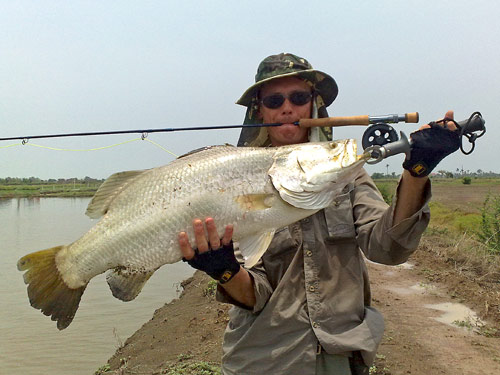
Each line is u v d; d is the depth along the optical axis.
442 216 7.78
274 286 1.22
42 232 8.71
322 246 1.17
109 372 2.50
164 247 1.14
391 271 4.22
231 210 1.15
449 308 3.11
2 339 3.14
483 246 4.72
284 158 1.18
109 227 1.17
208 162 1.16
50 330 3.33
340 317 1.13
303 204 1.16
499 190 16.11
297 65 1.38
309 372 1.10
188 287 4.37
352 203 1.22
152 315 3.68
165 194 1.15
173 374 2.22
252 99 1.50
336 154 1.16
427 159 0.97
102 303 4.04
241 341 1.17
